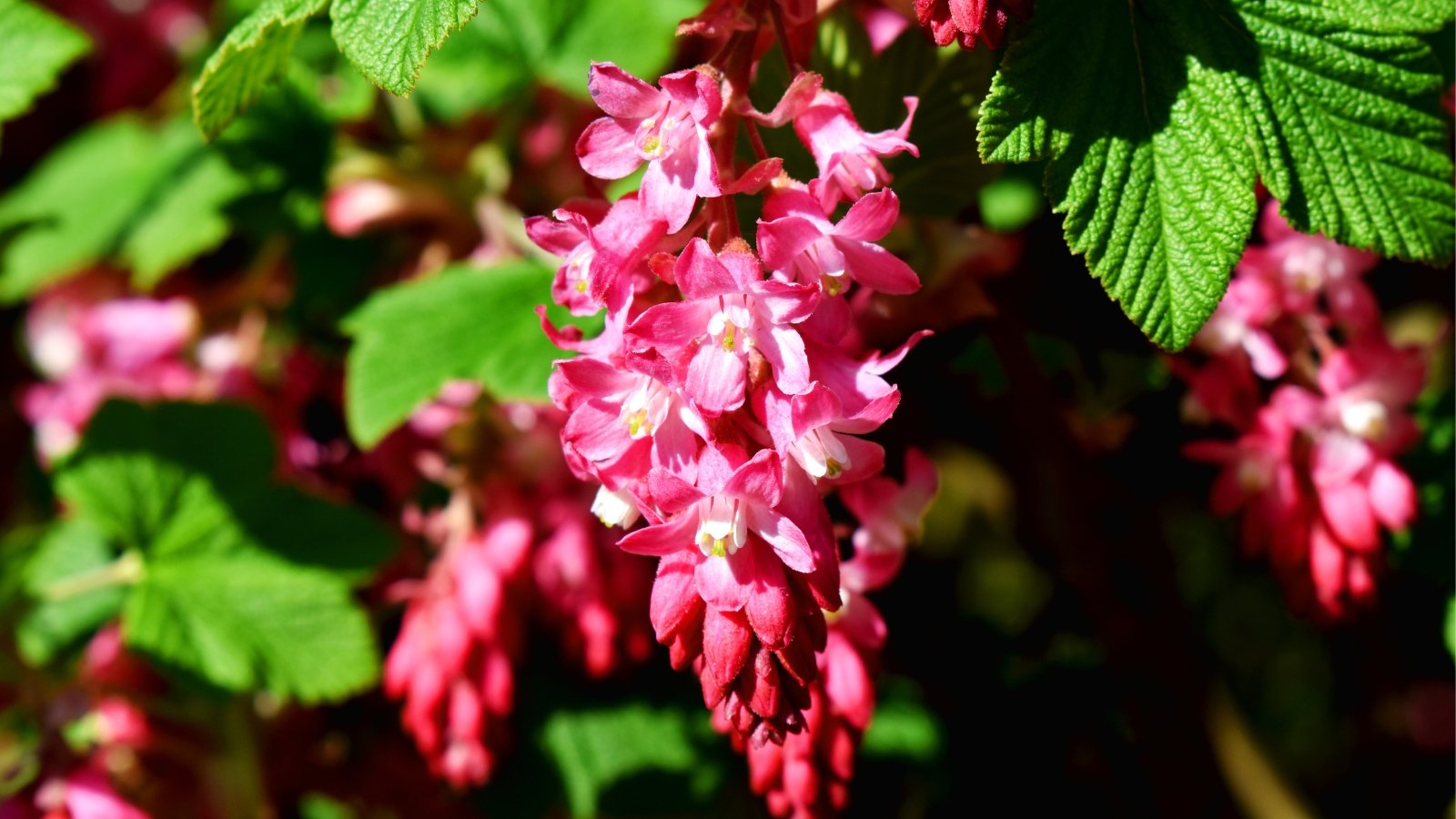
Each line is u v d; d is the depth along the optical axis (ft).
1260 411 0.73
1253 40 0.64
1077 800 0.86
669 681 0.85
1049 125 0.64
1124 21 0.64
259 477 0.84
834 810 0.68
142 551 0.84
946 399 0.80
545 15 0.83
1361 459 0.72
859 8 0.72
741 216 0.69
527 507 0.80
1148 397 0.82
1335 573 0.72
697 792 0.84
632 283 0.63
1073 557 0.83
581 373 0.63
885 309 0.73
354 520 0.84
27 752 0.85
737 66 0.64
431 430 0.85
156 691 0.87
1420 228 0.64
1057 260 0.76
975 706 0.87
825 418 0.62
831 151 0.64
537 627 0.85
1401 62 0.64
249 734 0.87
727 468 0.61
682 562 0.62
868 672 0.68
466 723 0.78
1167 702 0.83
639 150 0.63
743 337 0.61
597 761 0.84
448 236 0.87
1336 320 0.74
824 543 0.62
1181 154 0.64
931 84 0.71
